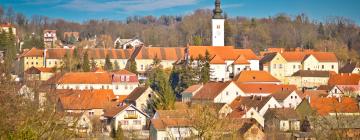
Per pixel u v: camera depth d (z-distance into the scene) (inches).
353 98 5679.1
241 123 4188.0
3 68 1887.3
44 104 1904.5
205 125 2576.3
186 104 5679.1
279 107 5359.3
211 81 7101.4
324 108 5103.3
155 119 4404.5
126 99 6215.6
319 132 2989.7
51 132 1748.3
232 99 6161.4
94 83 6988.2
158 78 7391.7
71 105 5339.6
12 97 1706.4
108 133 4803.2
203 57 7514.8
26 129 1642.5
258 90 6432.1
